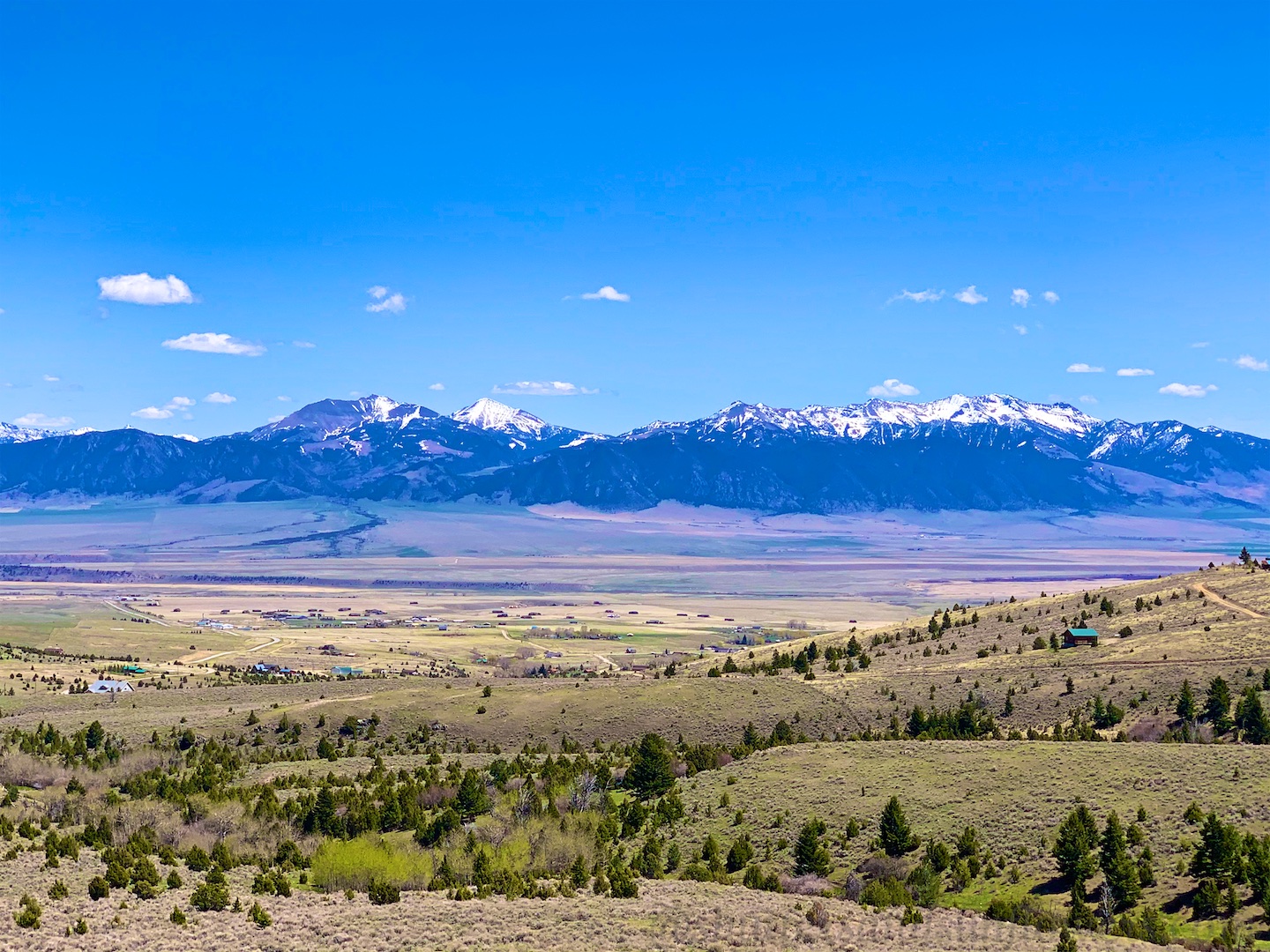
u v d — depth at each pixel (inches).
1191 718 6491.1
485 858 4308.6
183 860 4347.9
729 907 3592.5
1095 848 4183.1
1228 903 3742.6
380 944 3125.0
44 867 3959.2
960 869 4229.8
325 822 5103.3
